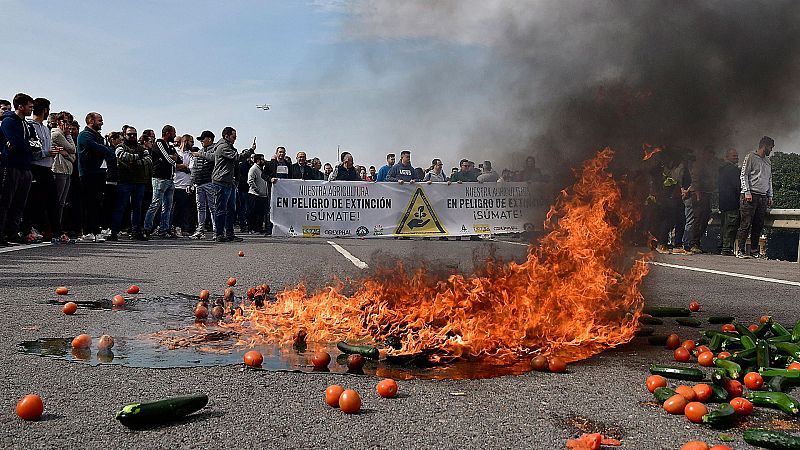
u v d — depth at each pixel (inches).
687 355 182.2
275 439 120.0
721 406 138.0
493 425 129.1
